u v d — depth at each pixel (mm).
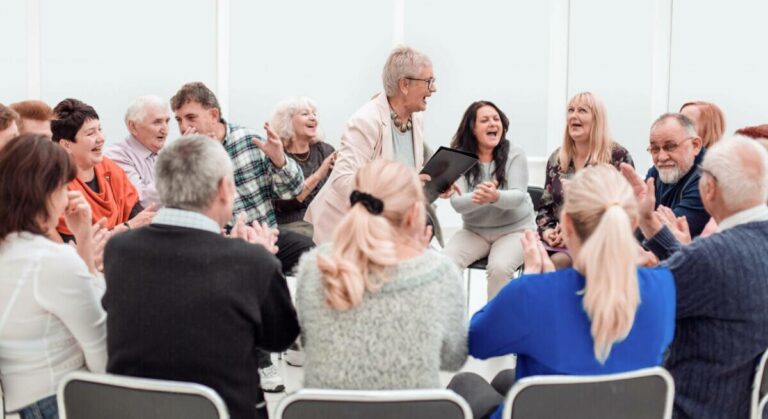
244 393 1934
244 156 3660
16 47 6145
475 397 2256
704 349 2156
